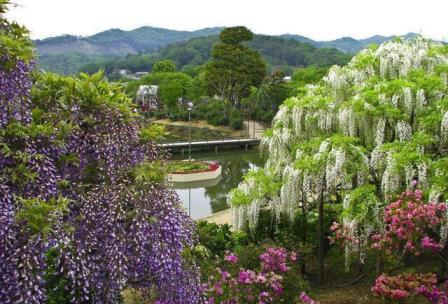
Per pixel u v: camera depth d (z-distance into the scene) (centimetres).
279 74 7206
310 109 1230
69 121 675
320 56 15500
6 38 592
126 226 640
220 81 7412
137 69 17112
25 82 636
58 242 561
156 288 674
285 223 1254
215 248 1239
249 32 7325
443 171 927
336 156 1028
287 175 1160
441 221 855
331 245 1262
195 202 2842
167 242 648
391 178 973
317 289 1101
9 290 533
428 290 815
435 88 1084
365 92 1113
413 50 1260
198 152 5159
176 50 17450
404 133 1048
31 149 611
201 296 766
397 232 839
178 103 7725
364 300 983
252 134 6188
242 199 1223
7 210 550
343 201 1041
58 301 716
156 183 673
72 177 668
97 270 613
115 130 684
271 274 846
